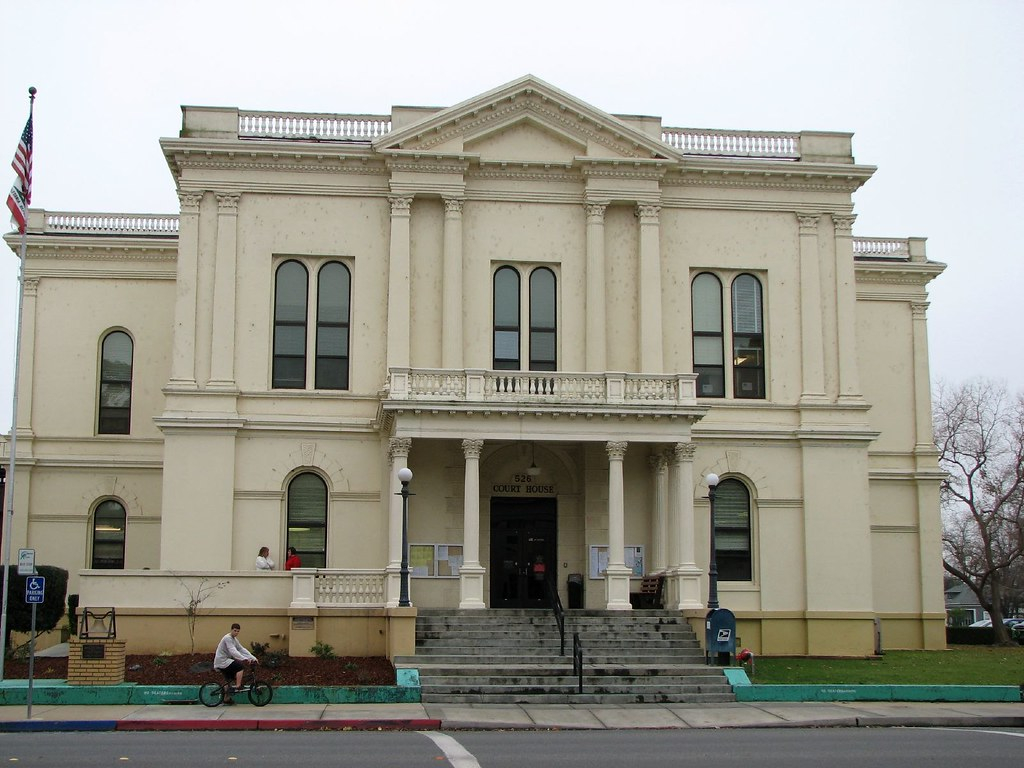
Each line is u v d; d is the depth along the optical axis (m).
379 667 30.31
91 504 43.72
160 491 43.91
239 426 37.09
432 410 34.22
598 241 38.75
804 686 28.16
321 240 38.44
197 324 37.78
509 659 30.14
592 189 38.91
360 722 23.34
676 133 40.53
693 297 39.88
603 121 38.84
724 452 38.84
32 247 44.84
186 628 32.38
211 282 37.97
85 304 44.94
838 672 32.94
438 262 38.47
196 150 37.91
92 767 16.55
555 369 38.56
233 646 26.00
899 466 46.94
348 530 37.31
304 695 26.61
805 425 39.22
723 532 38.78
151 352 44.81
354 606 32.28
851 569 38.69
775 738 21.41
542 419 34.72
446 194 38.34
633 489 38.00
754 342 39.94
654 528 37.19
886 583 45.97
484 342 38.31
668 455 36.28
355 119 39.34
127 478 43.91
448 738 21.16
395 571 32.75
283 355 38.22
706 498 38.59
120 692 26.02
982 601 56.44
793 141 40.94
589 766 17.12
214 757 17.64
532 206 39.09
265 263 38.22
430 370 34.97
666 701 27.77
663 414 34.94
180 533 36.50
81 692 25.95
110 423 44.50
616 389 35.41
